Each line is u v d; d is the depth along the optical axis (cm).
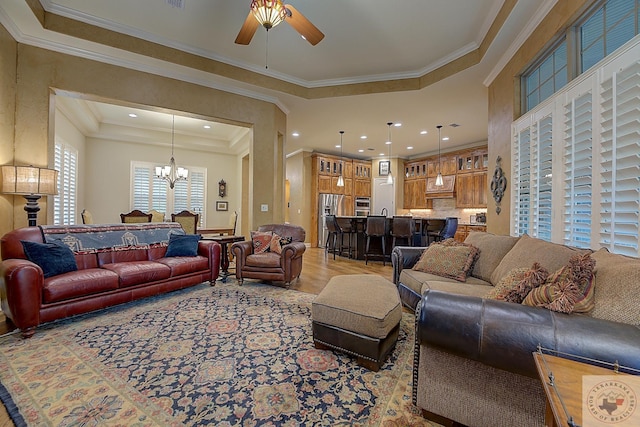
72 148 534
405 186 926
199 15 310
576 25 235
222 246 441
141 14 309
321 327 207
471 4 286
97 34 319
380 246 612
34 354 199
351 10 296
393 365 193
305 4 287
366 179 941
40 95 316
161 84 385
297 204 862
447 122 588
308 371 182
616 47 199
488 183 398
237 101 444
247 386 166
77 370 180
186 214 584
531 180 280
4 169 275
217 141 765
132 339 223
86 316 270
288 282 376
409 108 510
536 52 277
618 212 174
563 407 71
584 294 117
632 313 107
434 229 565
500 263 238
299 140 753
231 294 345
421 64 407
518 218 309
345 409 148
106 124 629
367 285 236
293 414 143
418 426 136
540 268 145
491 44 314
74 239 306
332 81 459
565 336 101
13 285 217
